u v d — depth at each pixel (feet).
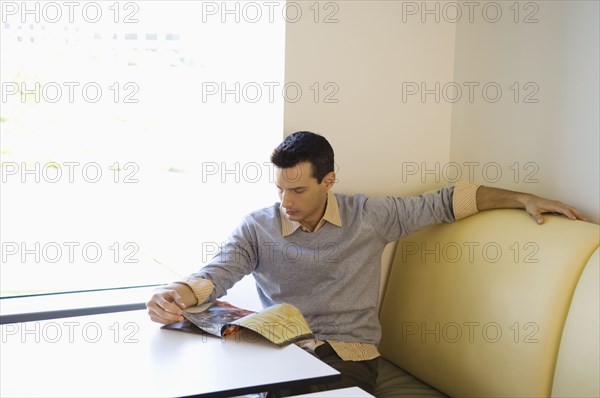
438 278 7.03
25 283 7.23
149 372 4.49
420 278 7.27
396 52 7.61
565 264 5.84
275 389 4.36
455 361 6.64
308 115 7.23
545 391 5.80
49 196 7.29
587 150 6.37
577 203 6.51
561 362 5.67
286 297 6.82
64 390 4.19
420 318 7.15
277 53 7.16
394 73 7.63
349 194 7.57
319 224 6.73
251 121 7.58
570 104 6.53
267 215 6.79
